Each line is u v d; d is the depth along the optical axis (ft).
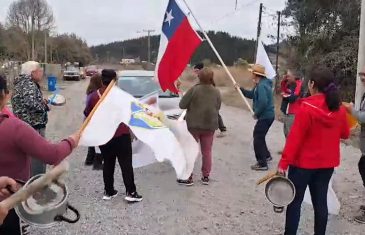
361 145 18.69
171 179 25.86
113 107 17.89
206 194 23.02
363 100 17.93
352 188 24.06
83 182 25.09
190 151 22.20
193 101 24.02
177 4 23.90
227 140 39.78
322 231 15.64
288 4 85.10
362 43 34.30
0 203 7.30
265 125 27.58
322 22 74.64
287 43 84.79
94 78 22.58
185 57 23.94
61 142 10.20
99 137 17.44
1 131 9.44
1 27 198.59
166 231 18.20
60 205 8.07
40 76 19.76
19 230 10.14
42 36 226.79
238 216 19.86
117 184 24.59
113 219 19.38
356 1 69.51
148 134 17.70
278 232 18.06
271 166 29.25
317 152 14.84
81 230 18.07
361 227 18.44
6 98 9.87
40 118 19.56
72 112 64.64
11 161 9.59
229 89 101.86
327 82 14.69
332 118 14.75
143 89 37.83
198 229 18.40
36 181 7.72
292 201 14.83
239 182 25.30
